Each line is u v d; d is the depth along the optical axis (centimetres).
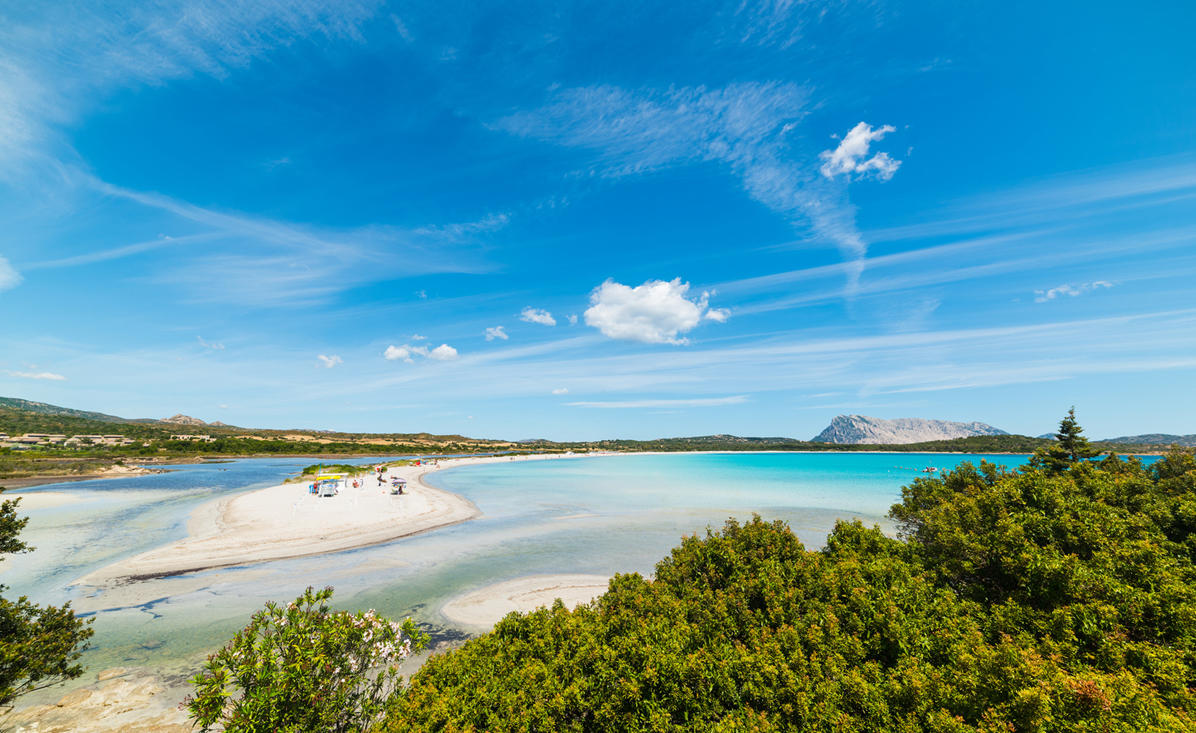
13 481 7069
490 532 3684
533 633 1020
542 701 758
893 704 755
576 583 2381
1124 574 1063
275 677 763
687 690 791
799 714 743
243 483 7000
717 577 1310
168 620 1866
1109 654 831
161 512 4241
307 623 871
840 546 1525
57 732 1142
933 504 1748
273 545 3031
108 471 8281
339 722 825
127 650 1608
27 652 1045
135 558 2706
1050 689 668
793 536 1478
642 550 3108
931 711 715
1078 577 1000
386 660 942
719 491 6875
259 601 2081
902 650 908
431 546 3169
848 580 1161
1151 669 801
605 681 819
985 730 645
